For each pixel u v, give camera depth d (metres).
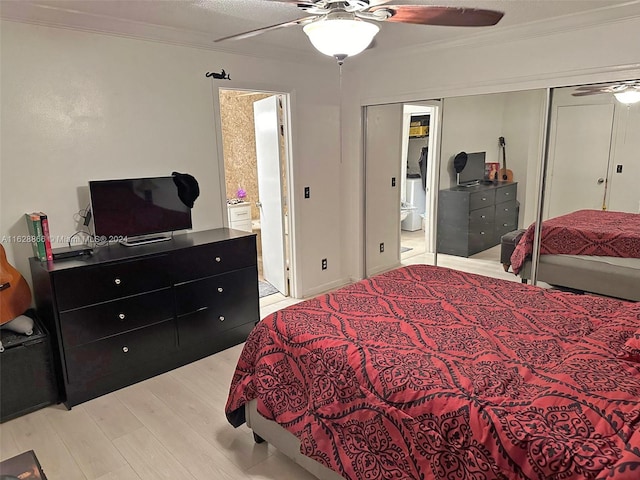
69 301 2.58
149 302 2.93
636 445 1.18
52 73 2.74
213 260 3.23
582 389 1.43
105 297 2.72
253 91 3.80
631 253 3.19
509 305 2.30
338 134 4.50
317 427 1.85
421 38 3.46
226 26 3.03
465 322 2.10
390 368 1.71
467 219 3.96
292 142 4.08
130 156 3.14
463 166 3.87
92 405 2.71
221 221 3.72
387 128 4.31
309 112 4.18
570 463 1.23
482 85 3.55
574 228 3.39
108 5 2.55
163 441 2.37
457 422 1.46
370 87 4.28
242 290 3.46
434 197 4.13
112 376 2.84
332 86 4.36
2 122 2.61
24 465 1.54
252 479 2.10
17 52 2.61
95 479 2.10
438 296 2.45
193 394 2.81
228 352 3.39
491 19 1.90
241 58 3.62
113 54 2.96
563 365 1.63
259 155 4.67
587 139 3.21
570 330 2.00
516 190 3.60
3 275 2.54
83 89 2.87
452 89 3.73
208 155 3.55
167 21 2.91
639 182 3.07
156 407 2.68
